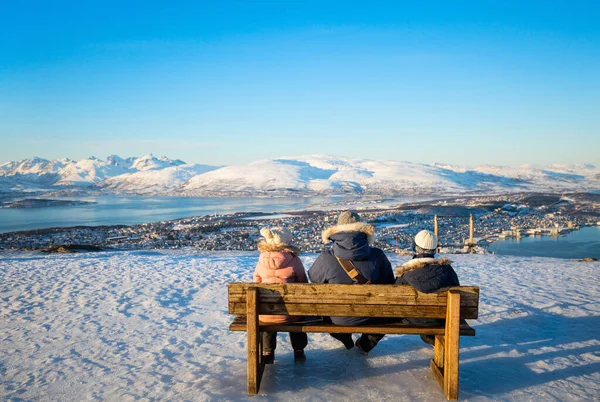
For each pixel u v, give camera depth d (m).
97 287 8.33
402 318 3.79
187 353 4.69
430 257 3.69
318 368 4.13
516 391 3.62
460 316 3.46
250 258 12.73
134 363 4.42
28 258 13.66
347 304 3.53
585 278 9.13
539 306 6.54
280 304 3.57
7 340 5.26
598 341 4.93
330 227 4.01
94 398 3.61
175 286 8.38
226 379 3.92
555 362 4.29
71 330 5.64
